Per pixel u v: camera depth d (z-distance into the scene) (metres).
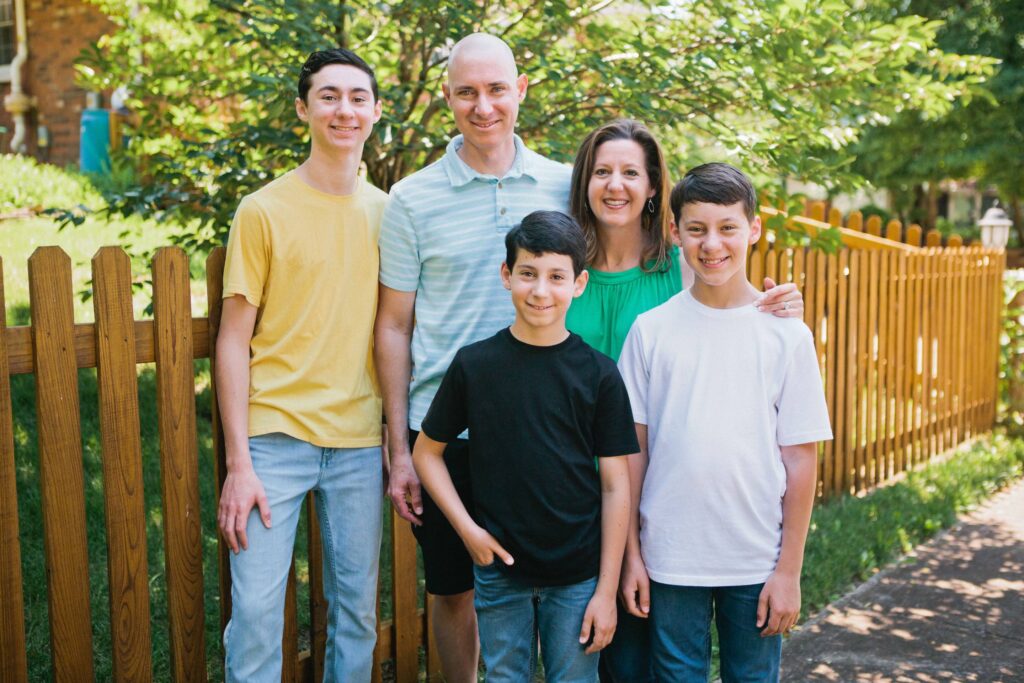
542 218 2.13
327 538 2.53
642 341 2.32
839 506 5.17
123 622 2.41
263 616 2.32
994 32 16.09
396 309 2.56
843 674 3.32
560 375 2.16
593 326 2.48
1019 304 7.31
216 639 3.44
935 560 4.53
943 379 6.60
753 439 2.22
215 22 3.87
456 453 2.45
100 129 9.92
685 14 4.11
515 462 2.16
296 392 2.41
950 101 4.66
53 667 2.30
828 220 8.22
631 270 2.51
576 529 2.18
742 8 3.90
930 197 21.38
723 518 2.22
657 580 2.27
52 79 11.11
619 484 2.20
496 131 2.47
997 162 16.91
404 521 3.13
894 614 3.87
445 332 2.51
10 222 6.96
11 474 2.22
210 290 2.55
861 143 17.56
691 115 4.14
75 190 8.28
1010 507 5.46
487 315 2.50
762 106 4.02
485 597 2.27
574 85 3.95
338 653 2.55
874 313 5.69
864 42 4.32
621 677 2.43
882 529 4.77
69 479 2.29
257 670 2.34
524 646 2.29
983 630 3.71
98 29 10.62
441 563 2.58
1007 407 7.44
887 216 20.95
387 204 2.54
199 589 2.56
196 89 4.55
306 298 2.41
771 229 4.13
